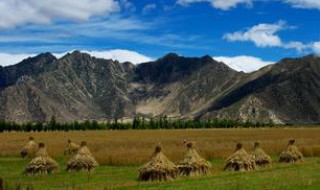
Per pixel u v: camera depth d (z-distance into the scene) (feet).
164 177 121.08
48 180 127.34
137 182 116.67
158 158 123.13
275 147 219.82
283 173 120.98
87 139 362.12
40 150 147.43
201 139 339.36
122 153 188.85
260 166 149.89
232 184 101.60
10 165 175.11
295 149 166.91
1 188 75.36
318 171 124.88
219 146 231.50
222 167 150.51
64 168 159.94
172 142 303.07
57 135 481.46
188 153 131.85
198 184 103.96
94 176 134.21
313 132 486.38
